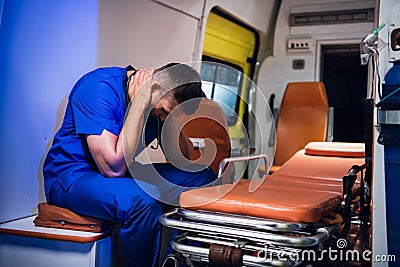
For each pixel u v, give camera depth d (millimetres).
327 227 2018
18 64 2539
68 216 2332
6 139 2492
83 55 3064
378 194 2129
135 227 2217
